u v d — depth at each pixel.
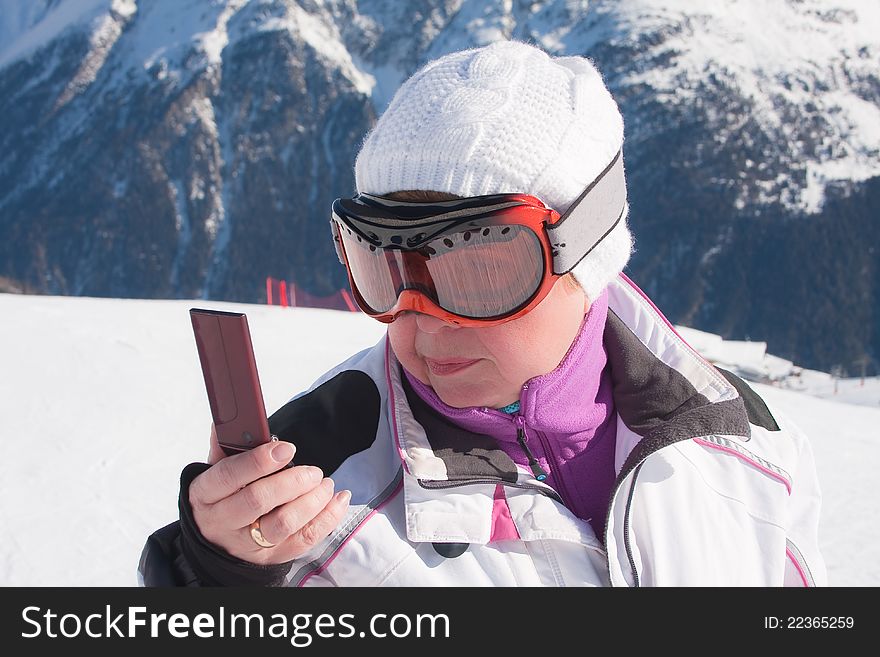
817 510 1.15
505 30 194.25
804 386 92.06
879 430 7.66
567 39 186.88
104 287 167.25
